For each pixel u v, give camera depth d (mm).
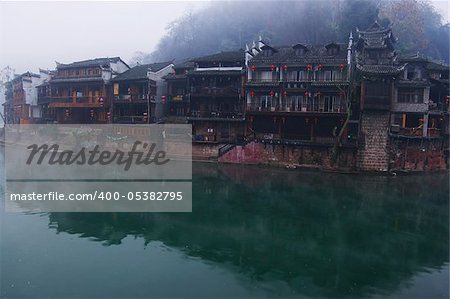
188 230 26094
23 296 17297
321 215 29062
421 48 69375
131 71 66688
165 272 19734
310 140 49031
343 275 19594
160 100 63562
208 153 52062
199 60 55188
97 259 21250
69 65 68562
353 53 48125
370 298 17469
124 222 27797
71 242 23828
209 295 17484
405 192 35531
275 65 49344
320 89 47125
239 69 52844
